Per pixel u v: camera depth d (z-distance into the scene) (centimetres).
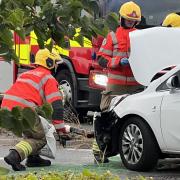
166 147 1450
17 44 454
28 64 2317
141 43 1611
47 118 472
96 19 472
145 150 1468
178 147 1418
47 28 482
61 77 2727
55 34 485
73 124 2542
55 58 1518
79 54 2591
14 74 2888
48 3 466
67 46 500
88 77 2544
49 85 1495
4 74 2933
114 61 1700
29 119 450
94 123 1595
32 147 1456
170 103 1430
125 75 1727
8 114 448
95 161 1628
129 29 1708
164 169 1573
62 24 474
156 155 1477
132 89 1739
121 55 1698
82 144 2023
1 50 437
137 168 1495
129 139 1527
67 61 2653
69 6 463
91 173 721
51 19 471
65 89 2655
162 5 2523
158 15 2520
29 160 1558
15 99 1473
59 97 1501
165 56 1616
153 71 1605
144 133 1473
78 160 1733
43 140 1477
